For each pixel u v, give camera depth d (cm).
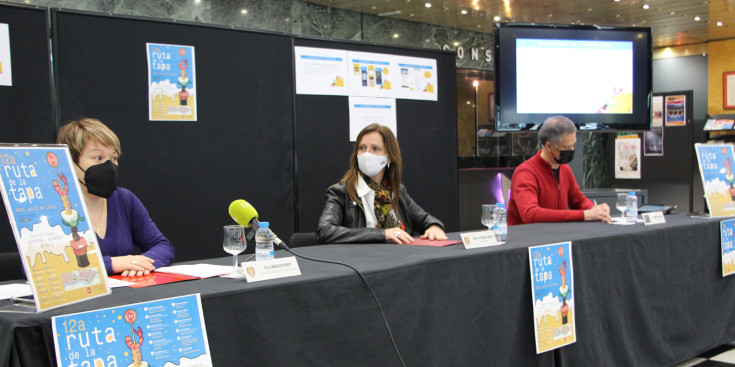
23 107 309
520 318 220
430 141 449
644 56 480
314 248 232
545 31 462
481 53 880
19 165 140
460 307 202
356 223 271
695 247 296
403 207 286
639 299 265
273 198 389
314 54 401
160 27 345
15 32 306
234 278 169
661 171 907
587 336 241
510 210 358
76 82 322
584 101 473
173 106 351
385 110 429
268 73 384
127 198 223
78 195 154
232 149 372
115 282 166
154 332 137
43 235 139
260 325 156
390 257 202
